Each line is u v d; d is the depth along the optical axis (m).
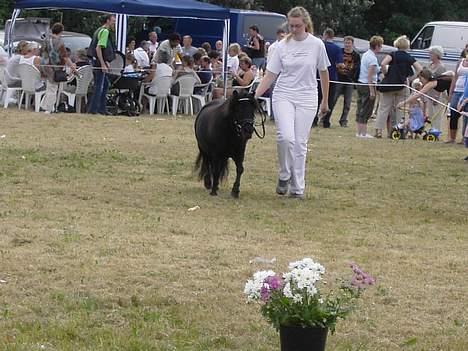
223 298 7.25
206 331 6.52
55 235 9.05
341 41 34.06
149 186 12.19
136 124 19.20
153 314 6.78
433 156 16.59
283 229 9.93
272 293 5.54
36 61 20.27
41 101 20.53
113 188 11.91
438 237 9.97
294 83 11.34
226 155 11.45
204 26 30.30
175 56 22.28
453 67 31.16
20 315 6.69
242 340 6.34
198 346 6.20
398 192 12.82
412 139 19.33
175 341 6.28
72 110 20.73
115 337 6.27
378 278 8.05
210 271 8.00
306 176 13.74
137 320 6.66
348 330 6.66
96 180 12.44
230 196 11.70
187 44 23.39
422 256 8.95
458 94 18.41
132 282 7.58
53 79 20.14
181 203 11.11
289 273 5.59
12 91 20.81
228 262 8.32
